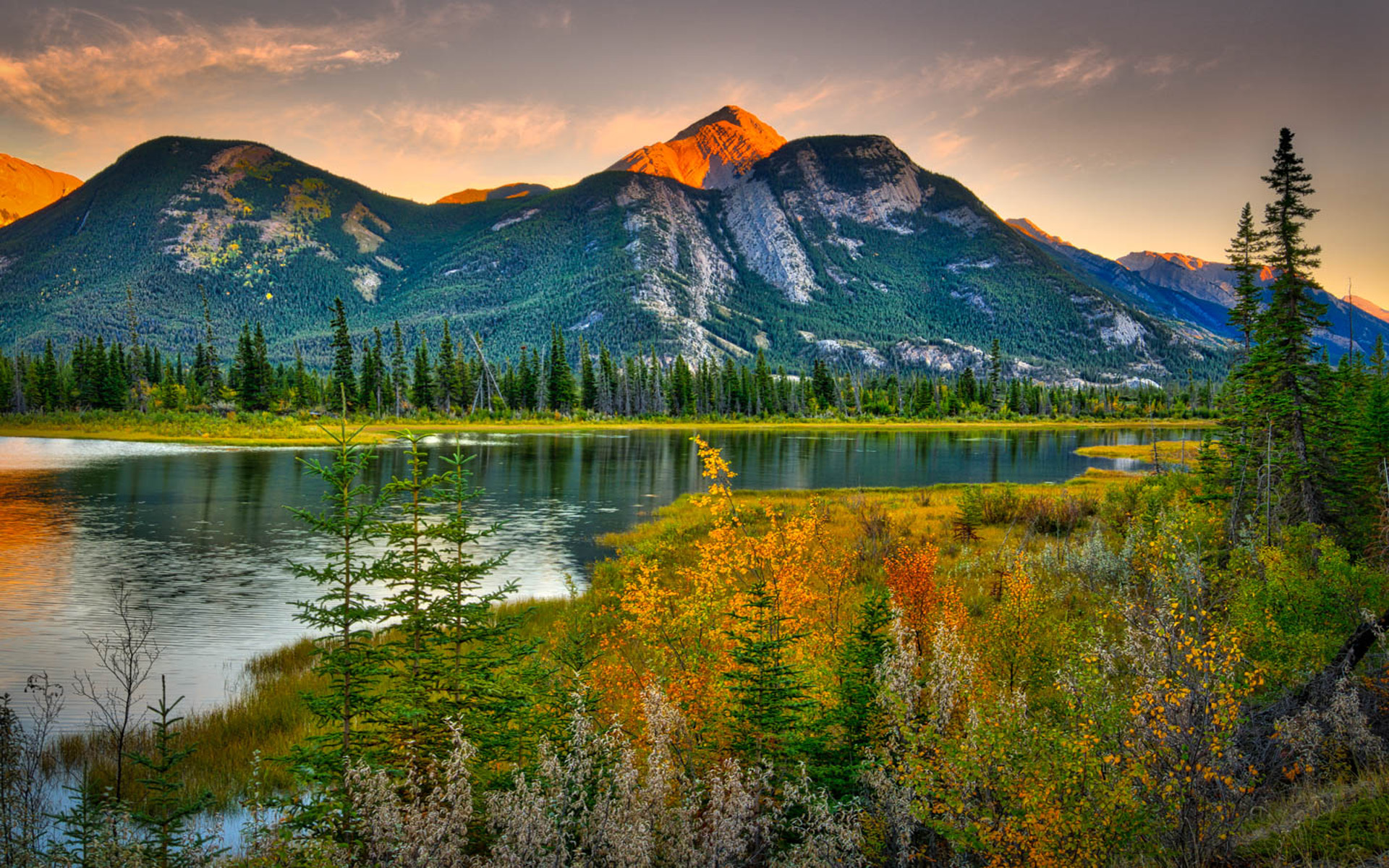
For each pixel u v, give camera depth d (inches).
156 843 319.3
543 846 258.7
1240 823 259.0
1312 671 370.3
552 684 402.6
